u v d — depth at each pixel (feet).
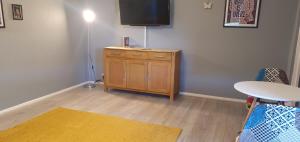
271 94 6.84
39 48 12.01
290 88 7.55
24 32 11.09
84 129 8.84
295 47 10.66
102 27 15.02
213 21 12.52
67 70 14.16
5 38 10.24
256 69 12.27
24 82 11.35
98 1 14.78
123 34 14.61
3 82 10.34
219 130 9.14
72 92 13.82
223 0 12.11
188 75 13.64
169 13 12.98
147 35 14.05
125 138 8.24
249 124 5.32
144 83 13.09
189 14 12.89
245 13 11.85
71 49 14.33
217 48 12.76
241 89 7.36
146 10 13.20
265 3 11.46
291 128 5.07
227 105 12.10
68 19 13.84
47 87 12.77
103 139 8.12
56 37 13.06
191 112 10.98
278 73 9.45
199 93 13.62
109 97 12.96
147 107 11.50
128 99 12.69
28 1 11.15
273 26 11.52
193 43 13.15
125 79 13.47
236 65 12.59
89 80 16.19
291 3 11.02
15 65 10.82
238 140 5.35
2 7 9.98
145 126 9.27
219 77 13.03
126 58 13.17
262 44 11.91
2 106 10.40
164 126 9.33
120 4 13.71
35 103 11.70
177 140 8.26
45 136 8.20
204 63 13.17
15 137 8.05
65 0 13.46
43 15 12.07
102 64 15.52
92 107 11.29
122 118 10.00
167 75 12.48
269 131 5.16
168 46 13.70
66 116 10.05
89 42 15.60
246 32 12.05
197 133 8.83
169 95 12.69
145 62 12.80
